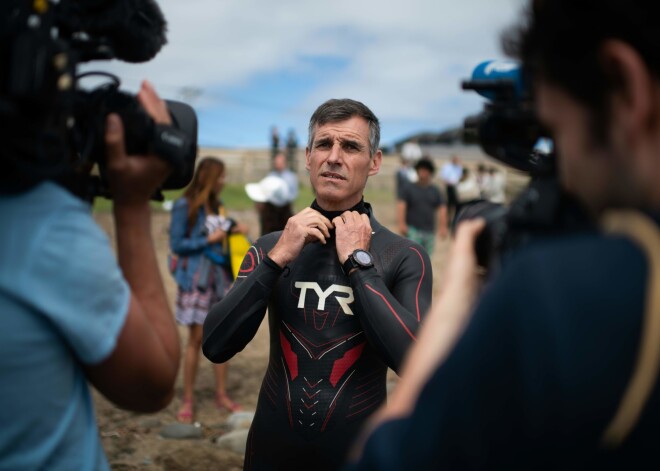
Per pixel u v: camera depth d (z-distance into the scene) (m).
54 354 0.94
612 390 0.56
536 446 0.58
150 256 1.15
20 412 0.91
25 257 0.91
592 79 0.63
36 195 0.94
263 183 5.17
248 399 4.86
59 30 1.03
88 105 1.02
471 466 0.60
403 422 0.66
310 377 2.03
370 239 2.18
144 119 1.06
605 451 0.57
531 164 0.91
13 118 0.86
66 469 0.97
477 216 0.90
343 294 2.10
